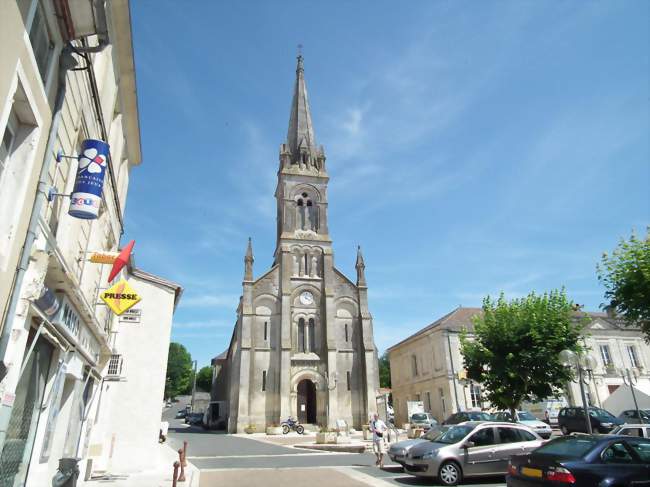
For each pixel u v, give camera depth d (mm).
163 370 19453
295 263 48406
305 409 45688
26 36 6082
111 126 14008
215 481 14859
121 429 18266
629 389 35188
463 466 14312
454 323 44656
